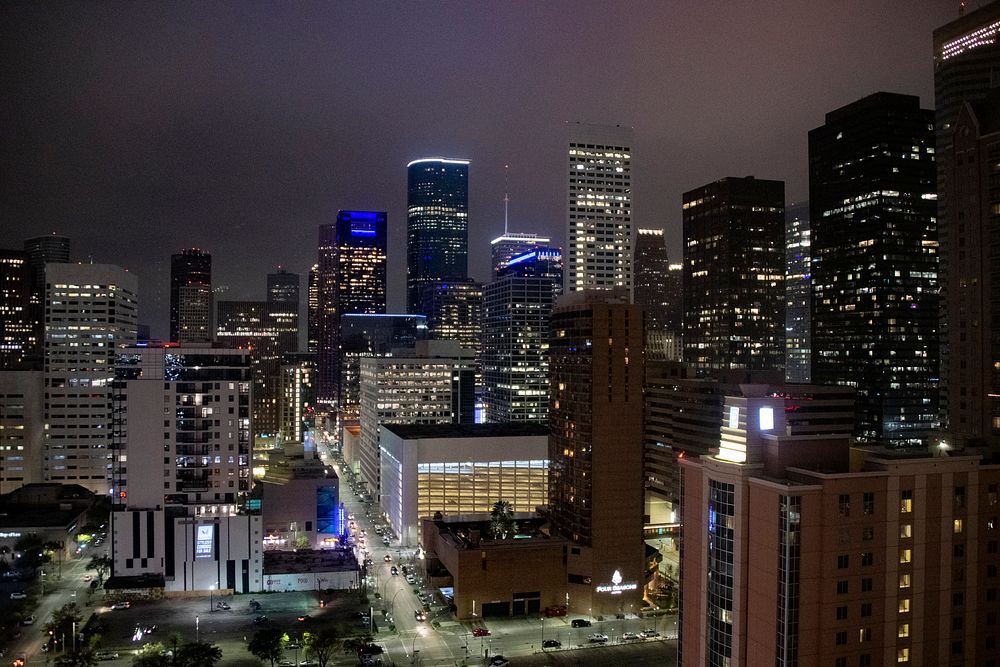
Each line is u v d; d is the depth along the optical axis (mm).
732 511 121688
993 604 123250
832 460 122938
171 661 156625
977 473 122188
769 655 114938
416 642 179375
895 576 117062
